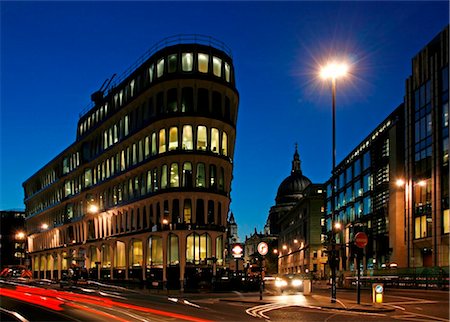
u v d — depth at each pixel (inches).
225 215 2554.1
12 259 6978.4
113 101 3157.0
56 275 4042.8
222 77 2578.7
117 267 2955.2
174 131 2518.5
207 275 2348.7
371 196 3518.7
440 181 2504.9
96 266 3223.4
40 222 4571.9
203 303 1348.4
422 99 2731.3
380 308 1098.7
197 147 2500.0
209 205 2497.5
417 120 2778.1
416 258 2731.3
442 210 2477.9
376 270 2753.4
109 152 3144.7
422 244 2677.2
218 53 2591.0
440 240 2465.6
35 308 1117.7
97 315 959.6
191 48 2536.9
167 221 2466.8
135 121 2817.4
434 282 2153.1
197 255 2442.2
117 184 3053.6
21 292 1834.4
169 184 2485.2
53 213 4237.2
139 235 2689.5
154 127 2581.2
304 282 1811.0
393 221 3073.3
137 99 2738.7
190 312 1044.5
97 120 3442.4
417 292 1935.3
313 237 5506.9
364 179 3730.3
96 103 3494.1
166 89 2534.5
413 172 2795.3
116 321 849.5
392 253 3058.6
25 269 4306.1
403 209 3016.7
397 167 3058.6
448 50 2479.1
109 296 1664.6
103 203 3230.8
